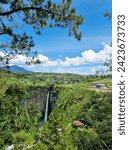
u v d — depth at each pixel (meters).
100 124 64.44
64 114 106.81
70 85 153.75
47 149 62.09
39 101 150.75
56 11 17.19
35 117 137.62
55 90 150.12
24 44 18.36
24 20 18.11
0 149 86.00
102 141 58.84
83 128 65.69
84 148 59.44
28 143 76.94
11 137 92.88
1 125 99.06
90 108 85.25
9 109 105.88
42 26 17.97
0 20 17.73
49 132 66.75
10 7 17.08
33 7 17.27
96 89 105.62
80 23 17.41
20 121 118.06
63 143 61.03
